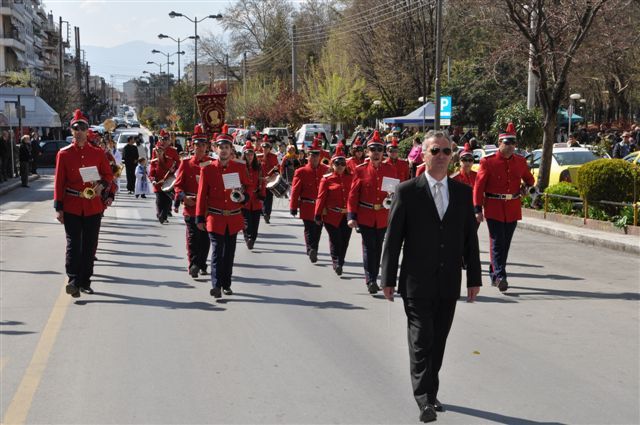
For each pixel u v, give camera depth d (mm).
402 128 47094
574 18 19266
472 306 9719
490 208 10812
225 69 86438
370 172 10680
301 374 6852
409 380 6707
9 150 33844
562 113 39969
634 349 7719
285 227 18234
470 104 43875
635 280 11523
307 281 11422
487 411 5969
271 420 5754
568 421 5766
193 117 66500
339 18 62156
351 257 13867
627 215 15648
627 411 5977
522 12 20703
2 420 5746
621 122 42250
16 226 18141
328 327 8547
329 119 52688
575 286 11055
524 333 8344
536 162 21688
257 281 11383
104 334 8180
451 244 5703
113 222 18969
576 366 7137
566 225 17156
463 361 7281
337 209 11781
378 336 8164
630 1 20281
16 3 88812
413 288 5691
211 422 5707
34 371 6902
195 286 10953
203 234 11625
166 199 18359
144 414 5867
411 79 46625
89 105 104375
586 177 16500
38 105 44094
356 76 53062
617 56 22781
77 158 10109
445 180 5789
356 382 6645
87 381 6641
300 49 77500
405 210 5742
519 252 14336
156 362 7180
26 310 9320
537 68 19703
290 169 20672
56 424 5672
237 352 7523
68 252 10062
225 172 10047
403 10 45406
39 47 115062
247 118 70062
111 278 11531
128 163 27656
